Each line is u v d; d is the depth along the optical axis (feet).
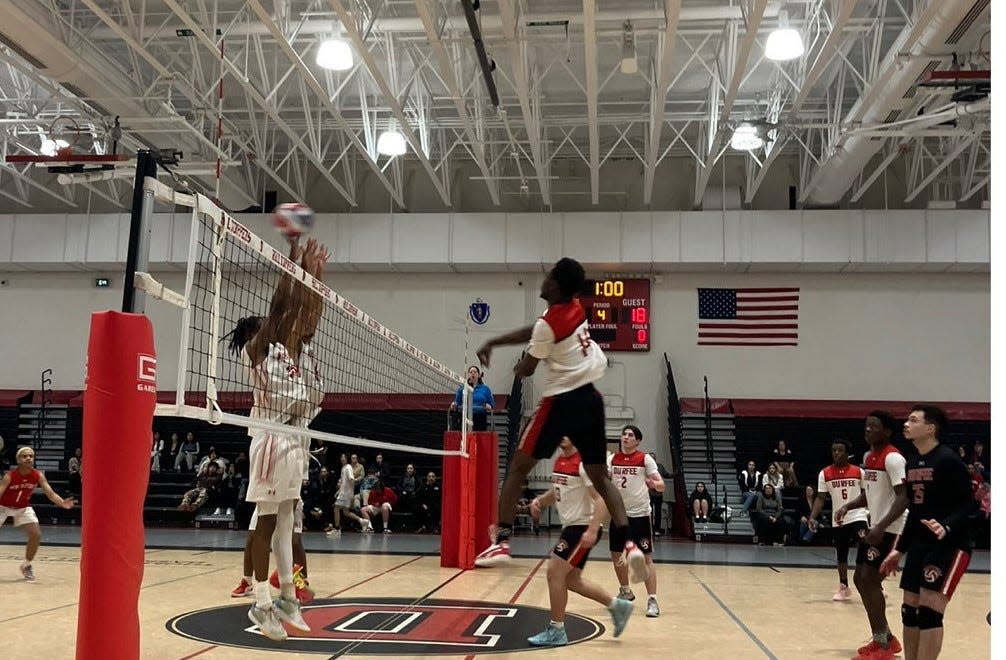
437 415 67.82
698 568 40.11
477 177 68.85
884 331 68.80
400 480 64.39
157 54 54.24
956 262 65.51
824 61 42.86
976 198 69.72
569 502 20.03
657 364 69.92
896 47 44.73
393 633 20.59
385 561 39.40
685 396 69.36
